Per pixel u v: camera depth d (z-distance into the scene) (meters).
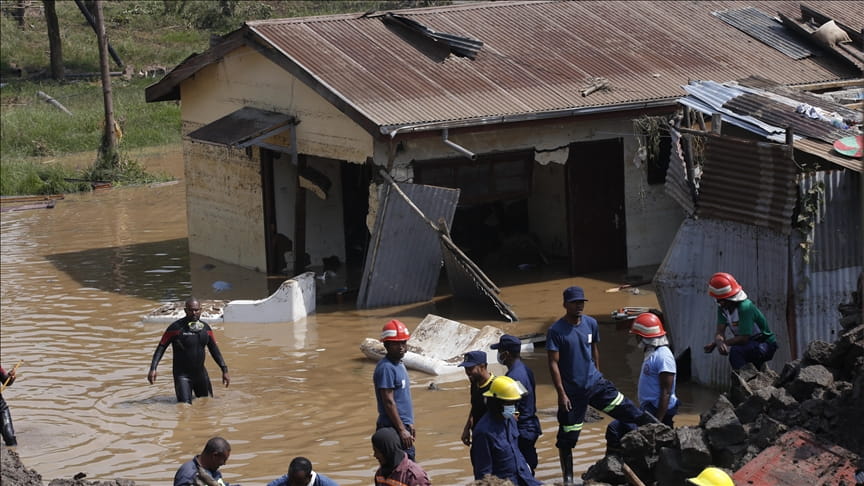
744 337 11.34
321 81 18.16
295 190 20.89
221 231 22.06
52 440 12.12
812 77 20.30
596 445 11.46
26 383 14.37
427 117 17.42
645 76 19.86
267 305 17.27
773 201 12.52
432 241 18.00
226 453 8.56
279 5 54.25
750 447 9.31
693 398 12.98
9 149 36.66
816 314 12.63
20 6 53.41
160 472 11.09
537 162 20.14
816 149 13.03
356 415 12.76
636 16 22.44
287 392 13.70
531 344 15.27
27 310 18.36
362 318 17.31
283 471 11.00
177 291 19.61
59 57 46.84
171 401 13.41
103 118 39.38
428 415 12.64
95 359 15.45
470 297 18.05
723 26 22.25
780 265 12.58
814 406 9.53
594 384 10.02
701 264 13.40
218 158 21.84
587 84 19.36
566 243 21.17
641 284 18.67
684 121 15.23
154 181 32.03
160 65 48.78
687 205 13.66
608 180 19.73
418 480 8.49
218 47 20.80
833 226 12.54
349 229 21.83
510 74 19.44
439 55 19.88
